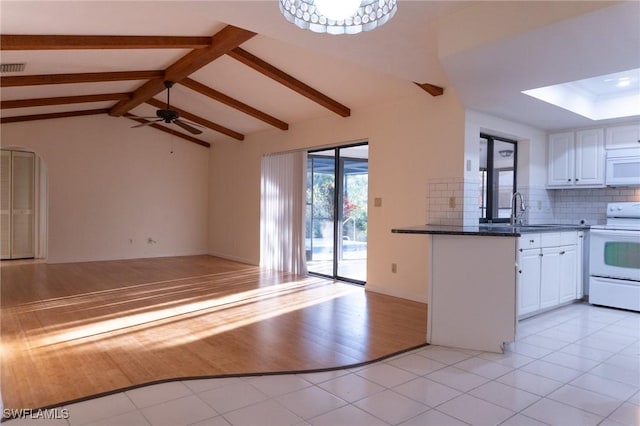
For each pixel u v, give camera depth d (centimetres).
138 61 513
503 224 509
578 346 332
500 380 266
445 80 424
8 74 480
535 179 536
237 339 347
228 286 572
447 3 273
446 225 453
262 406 230
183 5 274
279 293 530
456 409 227
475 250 321
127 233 833
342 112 571
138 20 379
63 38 387
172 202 883
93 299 488
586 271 496
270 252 735
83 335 354
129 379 265
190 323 393
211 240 912
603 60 301
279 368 284
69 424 209
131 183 835
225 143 863
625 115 462
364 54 354
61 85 572
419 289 487
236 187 827
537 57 296
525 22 255
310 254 691
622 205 488
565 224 552
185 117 764
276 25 301
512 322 310
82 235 789
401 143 510
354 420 215
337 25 187
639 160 472
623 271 451
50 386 254
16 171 821
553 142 548
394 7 171
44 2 321
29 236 838
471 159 453
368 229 552
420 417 218
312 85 526
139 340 343
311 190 695
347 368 285
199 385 257
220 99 625
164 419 215
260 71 495
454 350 322
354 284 589
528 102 417
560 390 252
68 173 772
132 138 834
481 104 425
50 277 627
